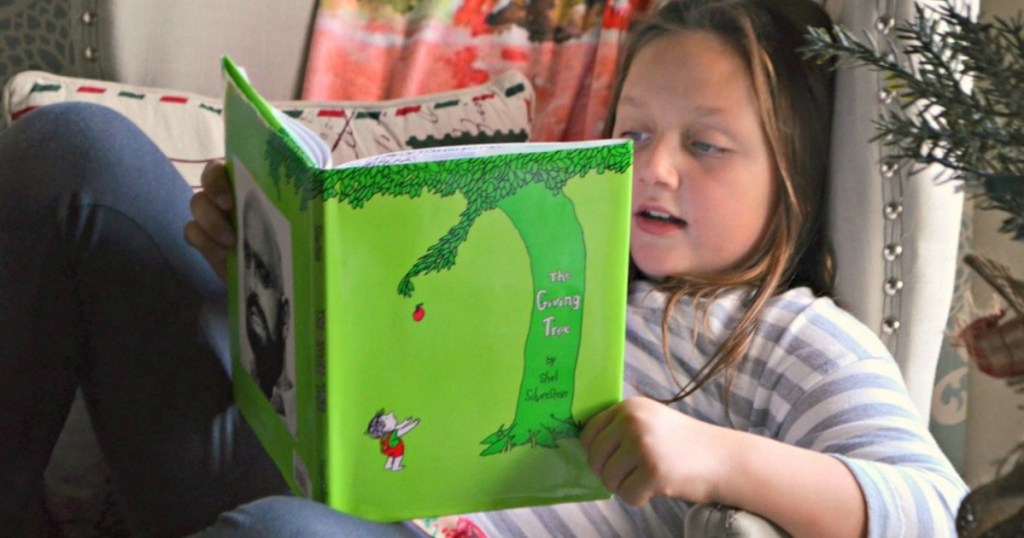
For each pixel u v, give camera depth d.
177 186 1.17
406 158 0.88
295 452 0.93
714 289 1.23
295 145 0.85
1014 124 0.74
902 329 1.24
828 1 1.33
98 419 1.12
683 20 1.27
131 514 1.14
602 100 1.52
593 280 0.89
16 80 1.39
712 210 1.23
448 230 0.84
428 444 0.90
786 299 1.20
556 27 1.56
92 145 1.11
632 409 0.93
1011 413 1.42
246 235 1.00
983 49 0.73
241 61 1.53
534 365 0.90
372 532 0.92
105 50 1.47
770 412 1.15
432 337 0.87
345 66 1.54
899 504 0.93
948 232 1.21
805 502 0.93
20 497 1.10
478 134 1.47
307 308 0.85
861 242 1.23
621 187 0.87
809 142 1.27
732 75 1.23
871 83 1.19
